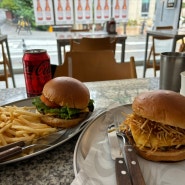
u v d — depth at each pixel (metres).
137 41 3.90
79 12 3.35
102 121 0.59
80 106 0.58
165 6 3.61
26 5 3.13
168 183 0.39
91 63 1.14
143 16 3.62
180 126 0.44
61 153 0.49
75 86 0.60
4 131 0.48
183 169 0.43
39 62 0.71
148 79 1.07
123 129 0.52
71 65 1.09
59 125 0.56
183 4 3.54
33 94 0.75
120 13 3.49
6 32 3.22
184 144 0.45
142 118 0.49
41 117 0.57
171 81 0.81
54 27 3.35
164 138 0.45
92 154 0.44
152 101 0.46
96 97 0.84
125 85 0.98
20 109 0.57
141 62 3.78
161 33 2.64
